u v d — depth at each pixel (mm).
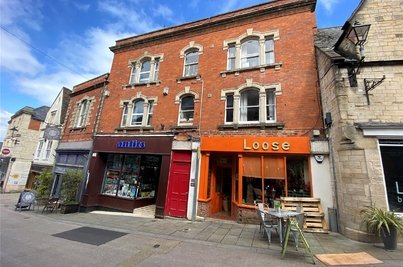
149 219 10391
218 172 11648
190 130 11320
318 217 8078
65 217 10953
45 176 16047
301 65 9945
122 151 12773
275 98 10070
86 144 14609
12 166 25172
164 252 6102
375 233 6551
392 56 7832
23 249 6316
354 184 7105
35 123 27375
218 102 11148
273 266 5160
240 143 9820
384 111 7457
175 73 12977
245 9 11930
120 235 7758
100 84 15875
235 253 5988
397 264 5141
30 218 10695
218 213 11070
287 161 9484
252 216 9078
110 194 13422
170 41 13891
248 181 9609
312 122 9156
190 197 10320
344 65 8023
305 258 5617
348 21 7965
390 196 6867
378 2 8438
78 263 5395
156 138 11852
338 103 7781
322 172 8523
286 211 6883
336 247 6324
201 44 12664
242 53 11555
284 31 10695
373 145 7199
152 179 13938
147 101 13336
